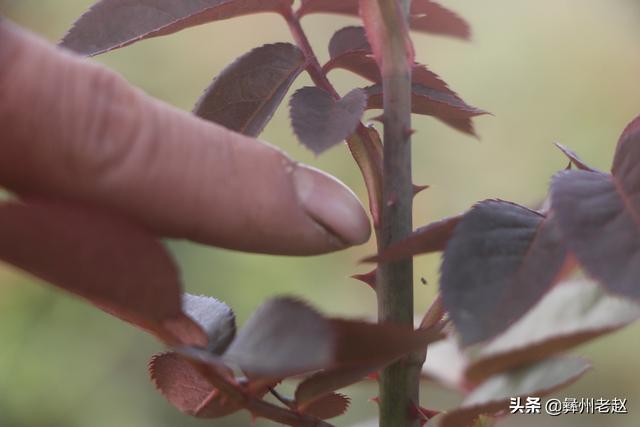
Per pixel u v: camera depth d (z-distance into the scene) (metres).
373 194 0.22
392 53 0.22
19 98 0.20
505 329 0.20
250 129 0.23
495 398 0.22
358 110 0.21
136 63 0.83
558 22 0.83
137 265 0.20
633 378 0.56
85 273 0.20
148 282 0.20
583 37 0.83
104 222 0.19
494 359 0.23
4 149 0.21
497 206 0.20
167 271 0.20
